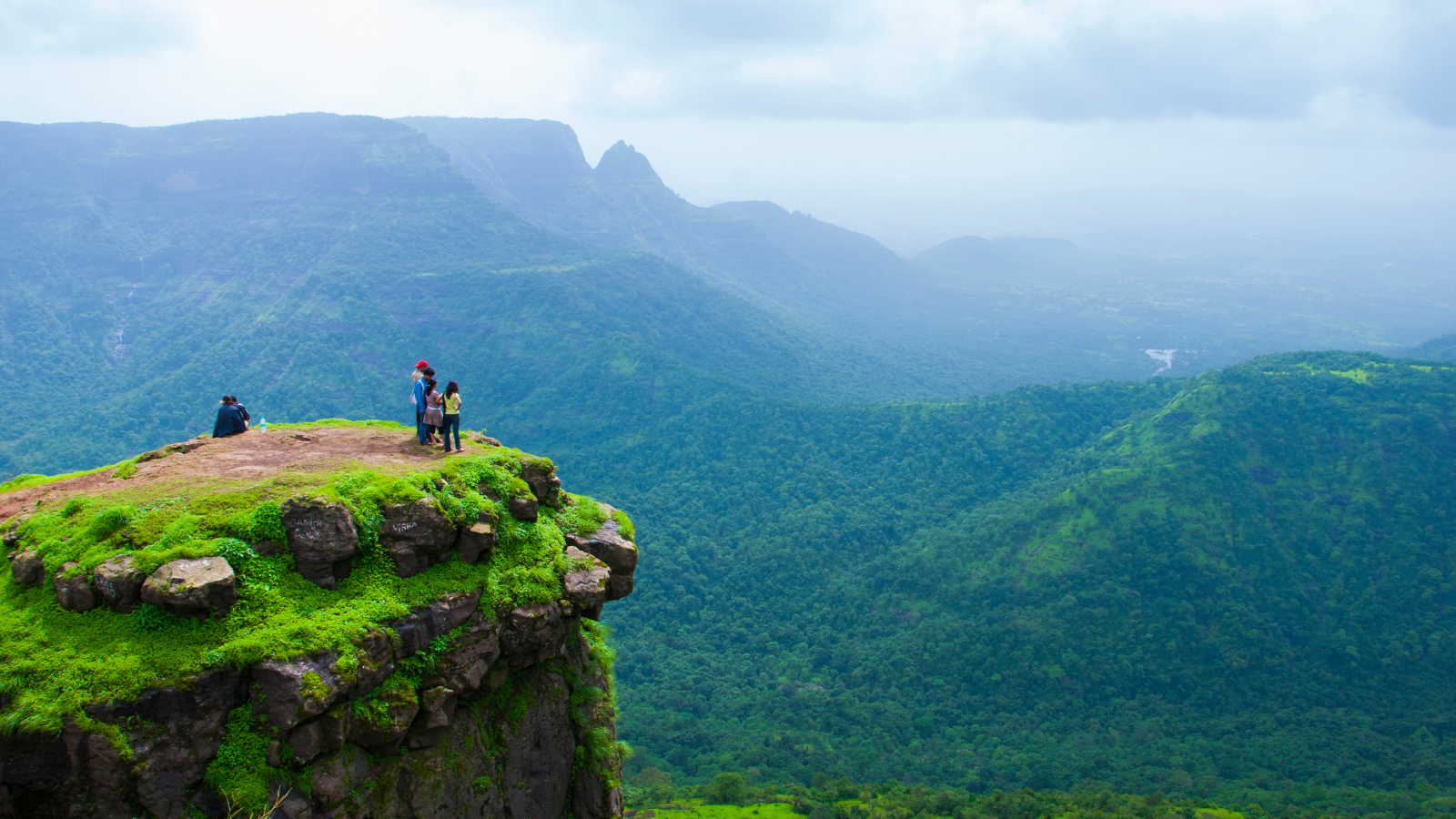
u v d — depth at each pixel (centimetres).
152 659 1352
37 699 1298
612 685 2205
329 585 1560
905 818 7125
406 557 1644
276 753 1384
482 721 1788
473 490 1844
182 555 1442
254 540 1526
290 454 2041
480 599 1712
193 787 1343
